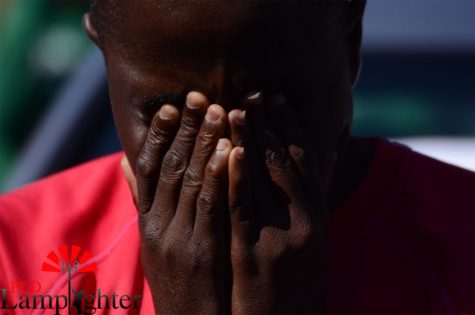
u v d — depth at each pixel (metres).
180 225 5.68
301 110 5.53
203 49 5.11
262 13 5.04
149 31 5.18
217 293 5.76
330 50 5.45
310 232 5.68
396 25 10.71
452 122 10.37
